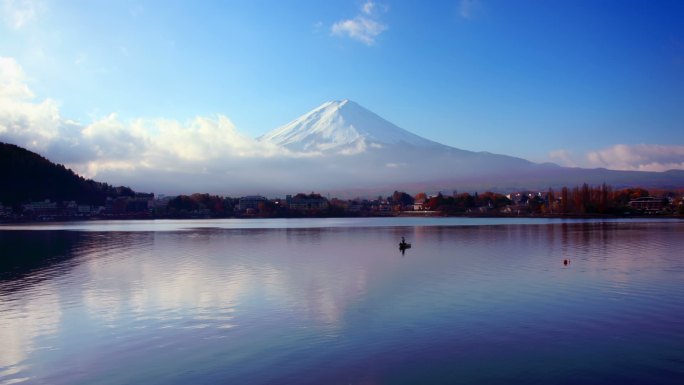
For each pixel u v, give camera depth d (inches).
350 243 4148.6
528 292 1760.6
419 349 1140.5
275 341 1201.4
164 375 999.6
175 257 3024.1
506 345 1165.1
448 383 952.9
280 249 3582.7
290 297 1702.8
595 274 2167.8
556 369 1019.3
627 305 1547.7
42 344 1197.7
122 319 1416.1
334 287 1894.7
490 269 2357.3
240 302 1627.7
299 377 983.0
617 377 978.1
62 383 971.9
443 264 2576.3
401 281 2027.6
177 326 1338.6
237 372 1010.1
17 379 994.1
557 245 3629.4
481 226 7180.1
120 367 1044.5
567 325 1325.0
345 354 1110.4
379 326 1326.3
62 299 1691.7
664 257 2783.0
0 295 1765.5
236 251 3427.7
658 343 1173.1
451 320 1381.6
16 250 3577.8
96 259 2918.3
